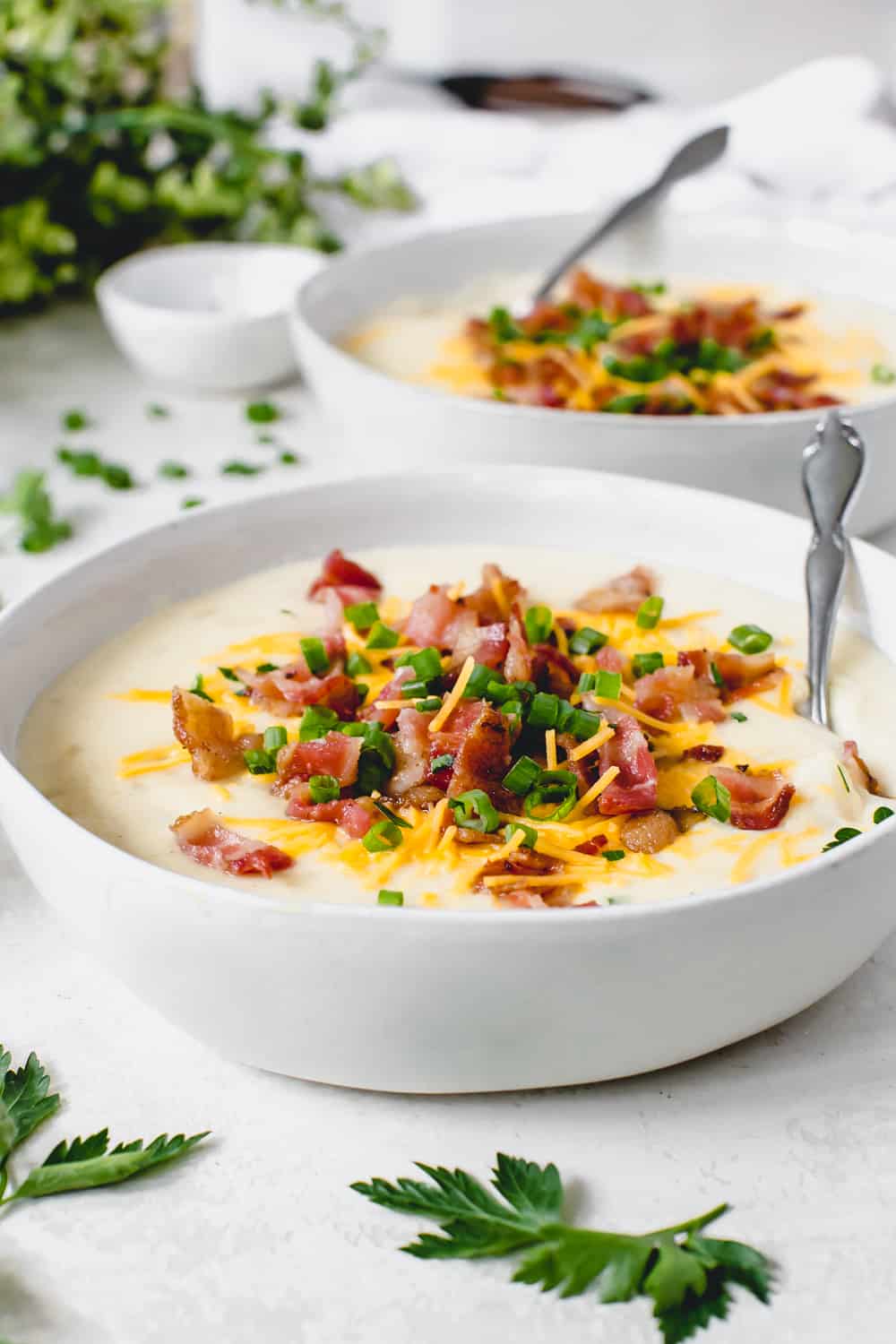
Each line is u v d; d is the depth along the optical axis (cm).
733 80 120
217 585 71
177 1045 60
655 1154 57
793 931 55
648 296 94
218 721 63
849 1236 55
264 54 119
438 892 58
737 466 75
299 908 53
